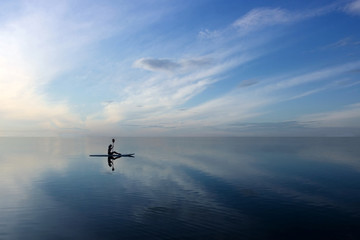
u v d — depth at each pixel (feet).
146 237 32.71
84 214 42.27
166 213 42.73
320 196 54.70
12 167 100.07
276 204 48.42
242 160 132.16
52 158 138.82
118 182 70.23
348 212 43.32
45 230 35.40
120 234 33.78
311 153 180.86
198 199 52.26
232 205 47.73
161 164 113.09
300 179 75.25
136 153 184.24
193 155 165.68
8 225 37.32
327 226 36.88
